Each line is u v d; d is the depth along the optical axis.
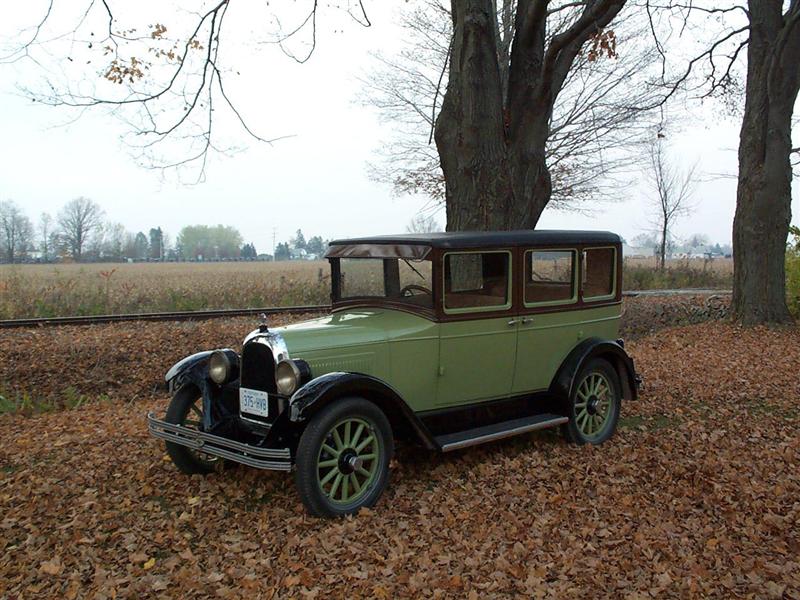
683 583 3.72
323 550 4.02
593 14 7.63
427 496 4.85
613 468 5.43
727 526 4.44
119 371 10.45
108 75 9.23
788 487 5.07
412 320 5.25
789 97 12.62
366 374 4.66
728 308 15.68
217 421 5.03
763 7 12.68
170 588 3.63
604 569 3.86
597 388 6.22
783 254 13.22
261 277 27.95
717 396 7.89
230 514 4.57
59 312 14.64
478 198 8.47
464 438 5.21
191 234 107.62
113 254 78.88
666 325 15.33
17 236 66.69
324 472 4.57
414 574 3.77
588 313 6.18
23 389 9.63
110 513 4.52
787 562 3.97
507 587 3.66
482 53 8.29
